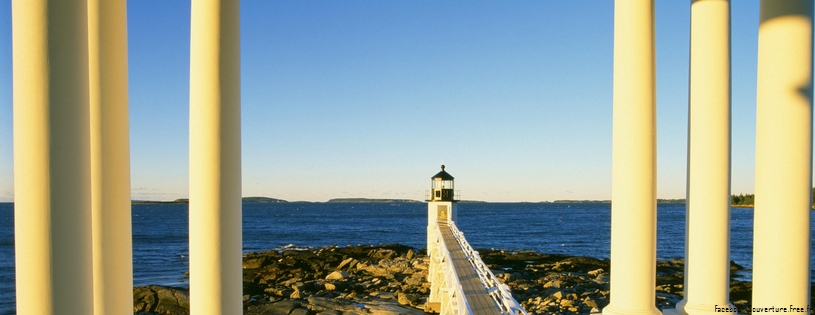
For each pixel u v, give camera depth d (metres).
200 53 5.82
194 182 5.82
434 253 25.47
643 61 7.00
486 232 91.56
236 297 5.95
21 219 4.48
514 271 38.69
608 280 32.19
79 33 4.62
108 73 6.02
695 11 7.15
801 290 6.37
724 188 7.05
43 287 4.46
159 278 40.00
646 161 7.01
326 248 60.94
